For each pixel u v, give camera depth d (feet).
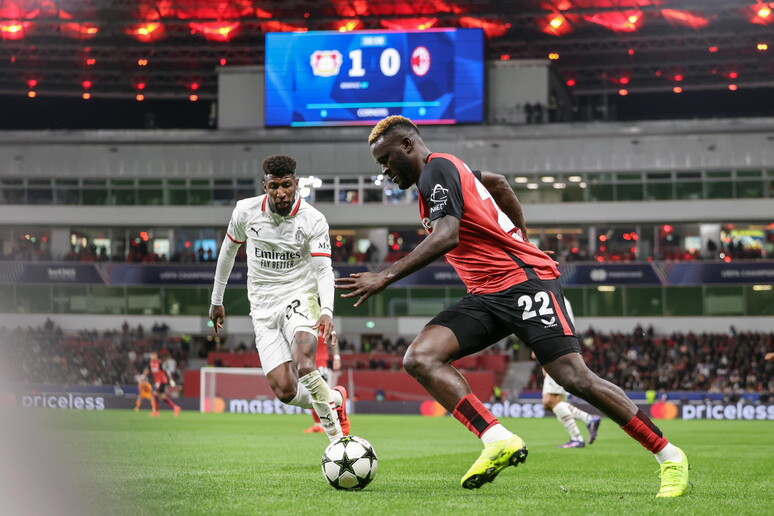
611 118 396.98
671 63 355.36
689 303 295.28
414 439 102.27
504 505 33.32
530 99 314.96
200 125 399.85
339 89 302.86
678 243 304.50
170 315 313.73
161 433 106.11
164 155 323.57
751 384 255.91
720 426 158.10
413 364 36.47
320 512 31.27
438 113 298.15
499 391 225.35
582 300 301.22
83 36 336.70
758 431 135.64
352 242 318.04
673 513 31.65
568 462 63.52
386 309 310.04
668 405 203.31
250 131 319.88
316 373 48.47
